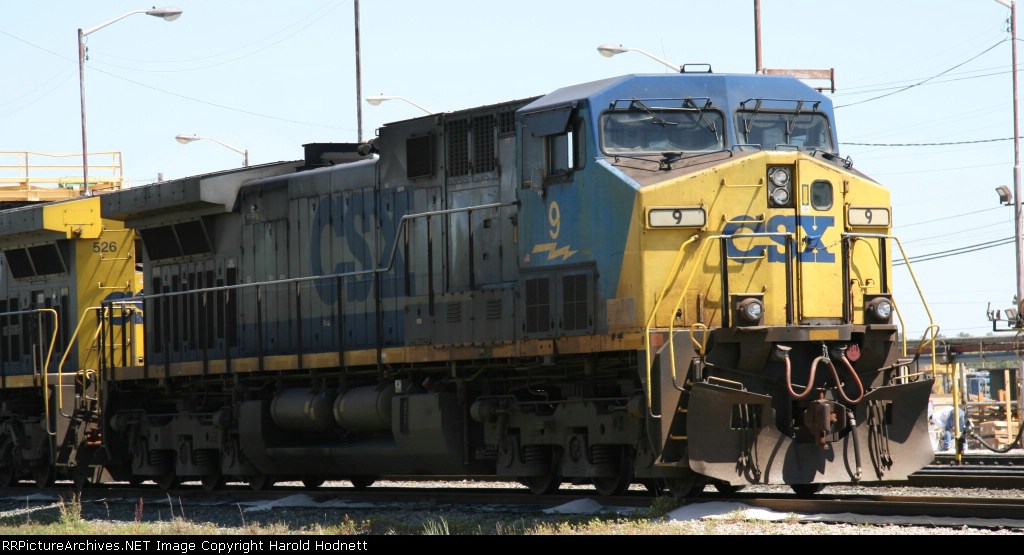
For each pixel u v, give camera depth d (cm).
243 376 3781
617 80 2766
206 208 3991
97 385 4172
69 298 4422
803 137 2845
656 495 2823
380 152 3431
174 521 2844
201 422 3809
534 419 2902
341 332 3444
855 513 2391
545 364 2820
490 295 2991
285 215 3756
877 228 2741
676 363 2527
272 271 3797
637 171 2658
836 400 2608
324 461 3447
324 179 3628
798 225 2648
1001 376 9456
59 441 4122
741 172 2634
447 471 3131
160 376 3981
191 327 4041
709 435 2502
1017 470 3422
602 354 2723
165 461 3984
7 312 4628
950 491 2986
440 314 3136
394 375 3297
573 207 2747
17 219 4500
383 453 3250
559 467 2912
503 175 3033
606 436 2700
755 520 2322
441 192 3216
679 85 2780
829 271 2666
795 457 2572
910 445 2666
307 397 3509
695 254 2602
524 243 2883
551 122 2795
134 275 4478
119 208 4231
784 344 2583
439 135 3234
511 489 3297
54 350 4481
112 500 3678
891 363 2675
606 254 2656
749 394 2508
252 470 3684
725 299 2586
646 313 2559
